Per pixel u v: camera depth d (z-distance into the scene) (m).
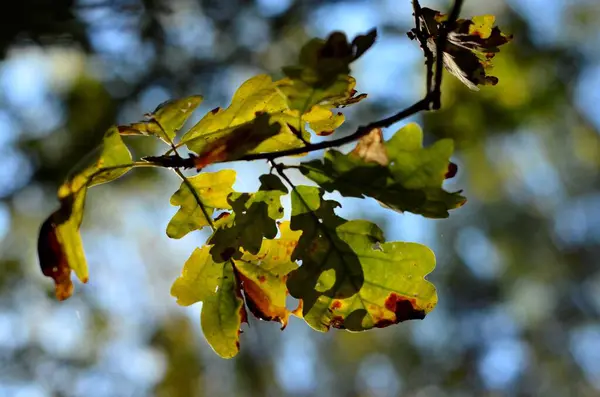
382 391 10.60
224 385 7.44
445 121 5.29
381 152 1.27
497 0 5.60
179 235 1.50
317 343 10.18
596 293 10.60
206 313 1.55
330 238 1.42
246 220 1.44
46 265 1.38
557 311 10.67
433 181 1.26
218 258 1.44
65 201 1.38
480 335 10.63
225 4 4.98
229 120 1.46
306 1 5.21
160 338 7.01
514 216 9.90
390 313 1.47
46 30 4.10
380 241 1.43
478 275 10.45
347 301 1.47
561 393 11.30
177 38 5.00
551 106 5.61
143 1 4.45
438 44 1.40
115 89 5.18
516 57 5.47
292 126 1.35
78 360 6.80
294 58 5.44
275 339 8.43
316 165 1.31
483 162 7.21
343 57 1.20
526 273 10.34
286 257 1.53
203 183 1.51
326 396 10.29
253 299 1.54
